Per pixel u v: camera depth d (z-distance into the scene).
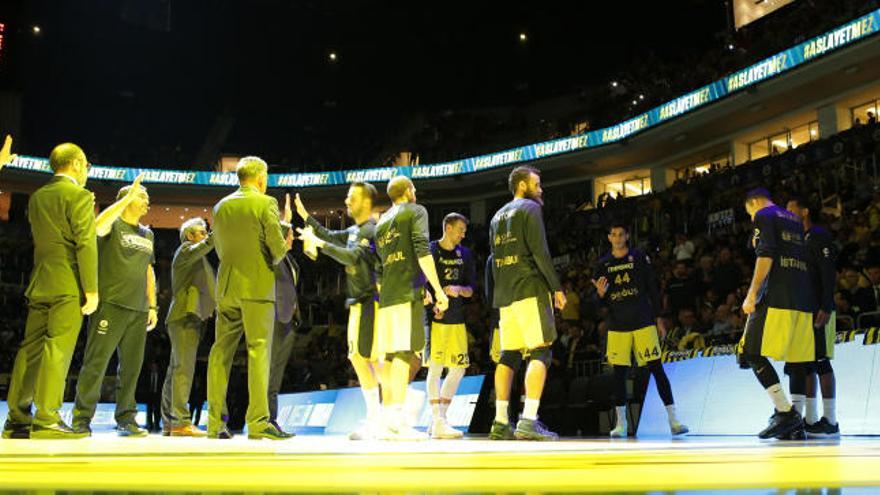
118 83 28.25
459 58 28.69
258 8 27.25
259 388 4.32
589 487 0.97
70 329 4.33
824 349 5.32
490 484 1.03
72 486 0.99
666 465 1.49
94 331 5.10
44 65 27.03
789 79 17.42
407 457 2.02
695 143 21.16
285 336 6.32
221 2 26.95
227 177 27.02
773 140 19.88
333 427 10.27
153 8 26.73
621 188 24.05
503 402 5.00
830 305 5.37
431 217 26.92
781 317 4.77
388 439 4.70
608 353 6.79
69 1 26.00
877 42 15.59
